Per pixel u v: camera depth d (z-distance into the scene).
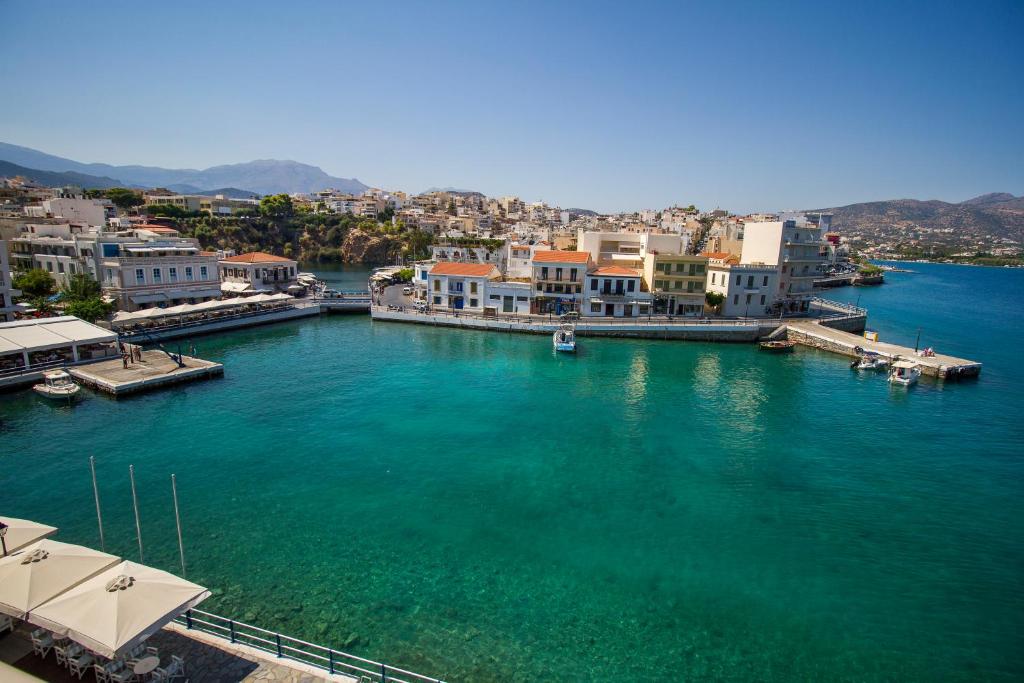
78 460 37.28
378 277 134.88
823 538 30.22
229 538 28.48
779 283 100.81
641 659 21.19
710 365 69.12
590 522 31.12
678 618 23.53
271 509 31.55
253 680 16.69
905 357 68.75
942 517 32.84
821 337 79.12
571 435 44.31
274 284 111.12
